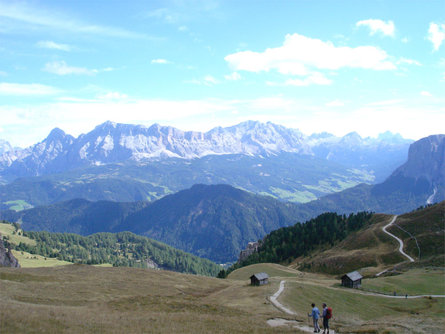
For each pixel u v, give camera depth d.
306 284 91.62
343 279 101.31
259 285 93.62
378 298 85.31
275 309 63.81
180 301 65.38
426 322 50.72
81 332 35.59
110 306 59.03
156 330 39.19
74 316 42.72
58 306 53.59
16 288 65.75
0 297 55.94
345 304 76.62
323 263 173.00
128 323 41.66
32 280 80.25
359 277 99.94
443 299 84.44
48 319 38.41
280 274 158.00
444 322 50.66
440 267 122.25
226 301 74.38
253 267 176.88
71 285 77.94
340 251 186.62
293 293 77.94
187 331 39.94
